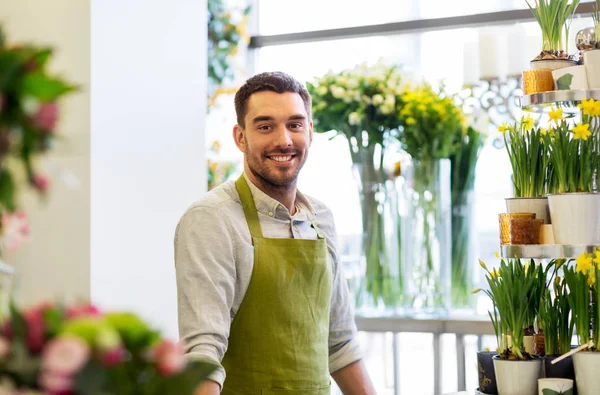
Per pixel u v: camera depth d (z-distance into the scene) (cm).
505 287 252
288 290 243
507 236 256
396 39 467
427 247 452
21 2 339
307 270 246
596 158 245
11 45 85
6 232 106
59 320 79
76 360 74
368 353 462
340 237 465
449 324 446
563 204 240
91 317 80
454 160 448
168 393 81
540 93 254
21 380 75
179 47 382
